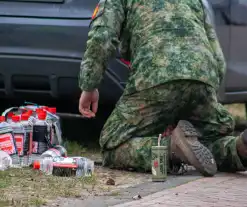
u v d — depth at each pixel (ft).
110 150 35.40
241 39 48.19
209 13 39.45
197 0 36.11
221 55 36.06
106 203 27.09
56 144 36.27
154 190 29.73
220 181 31.94
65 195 28.58
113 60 40.37
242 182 31.91
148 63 33.96
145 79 33.91
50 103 46.50
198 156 32.50
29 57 41.42
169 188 30.25
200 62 33.96
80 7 41.09
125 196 28.53
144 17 34.65
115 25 34.40
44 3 41.68
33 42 41.45
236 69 47.88
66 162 33.04
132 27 34.91
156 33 34.24
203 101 34.63
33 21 41.47
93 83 34.06
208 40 35.94
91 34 34.12
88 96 34.58
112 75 40.45
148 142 33.96
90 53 33.96
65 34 40.93
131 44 35.14
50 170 33.12
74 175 32.89
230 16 47.37
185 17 34.71
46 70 41.39
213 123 35.29
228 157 34.19
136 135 34.78
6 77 42.11
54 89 41.65
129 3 34.99
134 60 34.58
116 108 35.37
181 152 32.73
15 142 34.91
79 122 50.37
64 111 47.01
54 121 36.24
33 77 41.75
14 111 40.11
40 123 35.35
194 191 29.50
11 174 32.68
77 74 41.01
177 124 33.73
